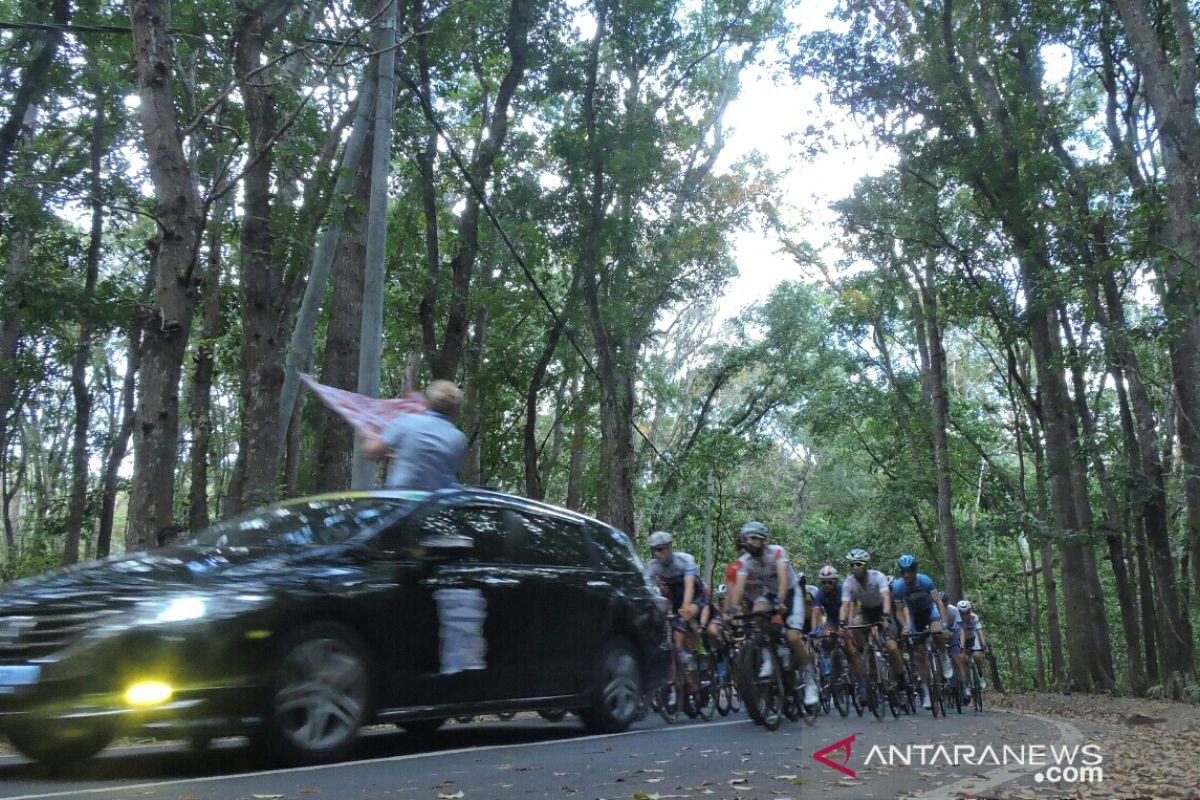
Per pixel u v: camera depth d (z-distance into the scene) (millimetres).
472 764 6484
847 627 12734
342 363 17328
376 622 6609
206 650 5703
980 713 15562
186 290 12156
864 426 38781
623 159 22422
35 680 5434
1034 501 37094
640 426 39156
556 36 22344
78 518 23578
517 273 26500
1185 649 23844
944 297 25969
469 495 7863
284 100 13391
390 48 12422
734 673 10414
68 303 14461
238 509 16531
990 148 22594
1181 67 17375
